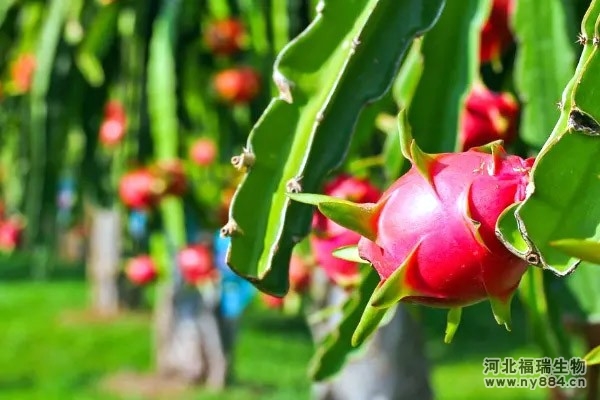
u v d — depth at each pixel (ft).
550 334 4.67
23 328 24.52
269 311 28.94
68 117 8.46
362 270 4.21
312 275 6.50
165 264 9.17
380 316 3.10
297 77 3.70
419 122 4.11
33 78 8.59
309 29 3.70
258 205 3.64
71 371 19.86
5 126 10.28
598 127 2.93
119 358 20.98
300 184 3.58
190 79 8.34
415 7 3.70
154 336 21.50
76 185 9.80
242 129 8.55
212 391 18.16
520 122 4.73
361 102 3.69
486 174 3.09
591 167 2.94
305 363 21.89
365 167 4.63
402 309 7.35
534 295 4.57
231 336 18.51
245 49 7.86
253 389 18.72
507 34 4.63
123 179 7.84
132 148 7.97
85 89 8.43
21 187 9.31
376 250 3.16
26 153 8.97
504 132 4.33
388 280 3.06
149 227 9.03
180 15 7.59
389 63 3.69
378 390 7.38
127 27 7.84
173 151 7.54
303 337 25.14
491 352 22.86
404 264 3.06
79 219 10.69
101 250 26.25
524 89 4.22
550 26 4.20
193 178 8.03
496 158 3.11
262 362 21.74
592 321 4.57
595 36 2.95
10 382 19.13
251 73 7.69
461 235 3.05
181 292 18.26
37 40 8.72
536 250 2.91
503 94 4.57
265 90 7.93
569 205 2.94
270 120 3.67
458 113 4.08
